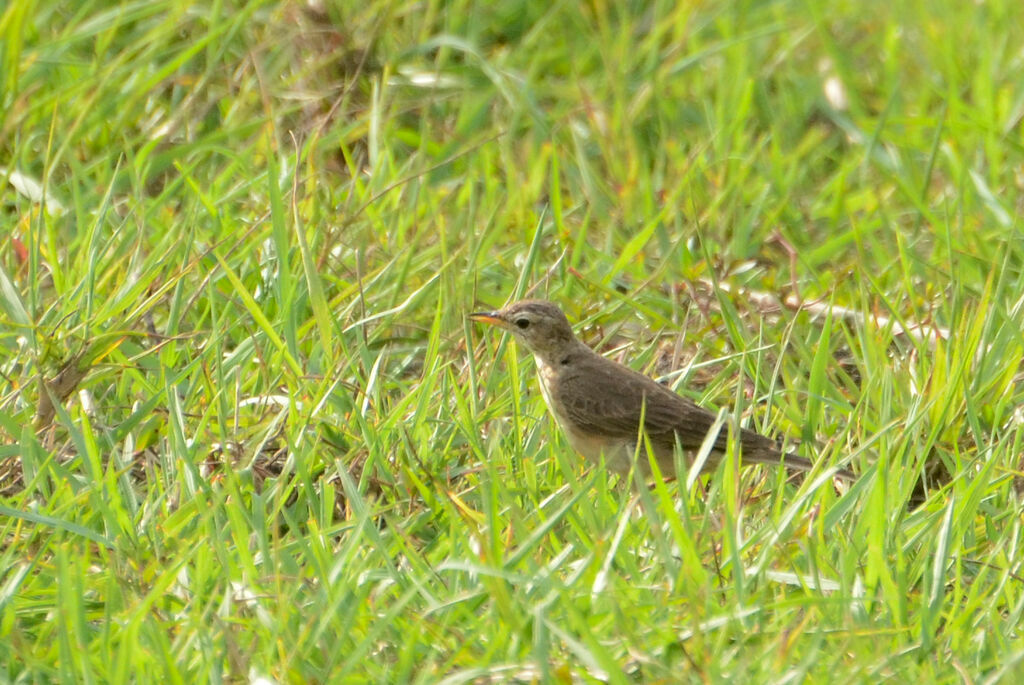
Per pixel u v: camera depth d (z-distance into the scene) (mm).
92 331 11539
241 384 11758
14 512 9203
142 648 8367
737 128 16906
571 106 17406
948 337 12641
